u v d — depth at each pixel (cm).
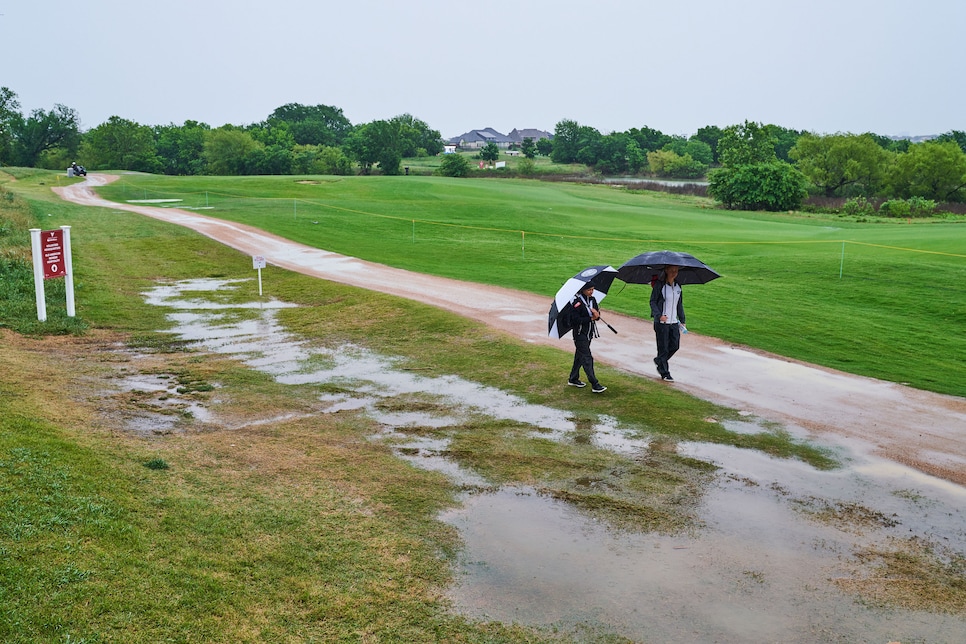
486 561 732
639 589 686
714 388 1338
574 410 1216
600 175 16075
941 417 1195
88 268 2745
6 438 871
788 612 651
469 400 1284
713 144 19950
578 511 848
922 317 2142
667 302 1357
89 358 1570
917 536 796
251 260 3103
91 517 711
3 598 573
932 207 7750
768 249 3544
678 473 961
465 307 2081
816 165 11462
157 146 17075
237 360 1605
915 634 621
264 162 14425
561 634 615
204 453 964
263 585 656
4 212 3538
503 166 15162
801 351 1644
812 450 1042
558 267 3005
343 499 855
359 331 1864
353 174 14588
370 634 604
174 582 635
